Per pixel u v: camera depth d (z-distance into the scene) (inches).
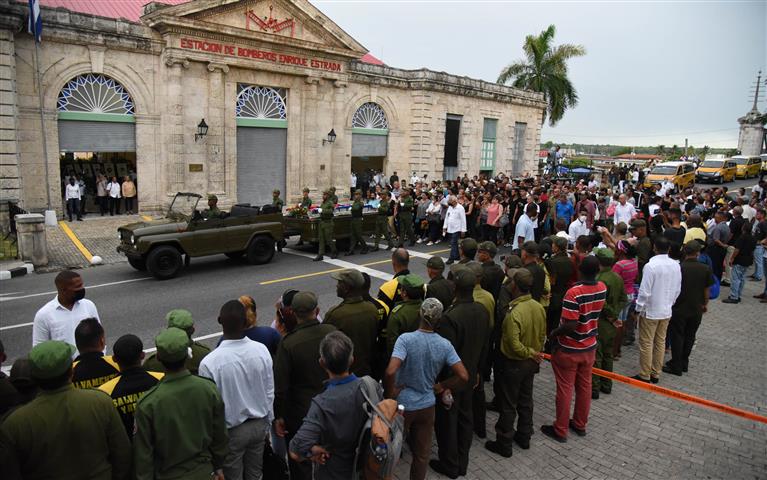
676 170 1354.6
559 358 238.7
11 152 684.7
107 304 426.6
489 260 277.0
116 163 942.4
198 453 141.1
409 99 1190.9
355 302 202.2
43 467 119.9
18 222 524.4
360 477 140.2
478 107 1326.3
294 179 1004.6
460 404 209.8
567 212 668.7
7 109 675.4
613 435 249.0
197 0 798.5
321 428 140.8
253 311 204.8
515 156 1509.6
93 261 560.1
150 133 826.8
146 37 796.0
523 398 232.1
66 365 122.1
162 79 821.2
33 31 681.6
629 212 634.2
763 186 1210.6
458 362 184.1
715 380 315.3
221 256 621.9
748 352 362.0
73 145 771.4
